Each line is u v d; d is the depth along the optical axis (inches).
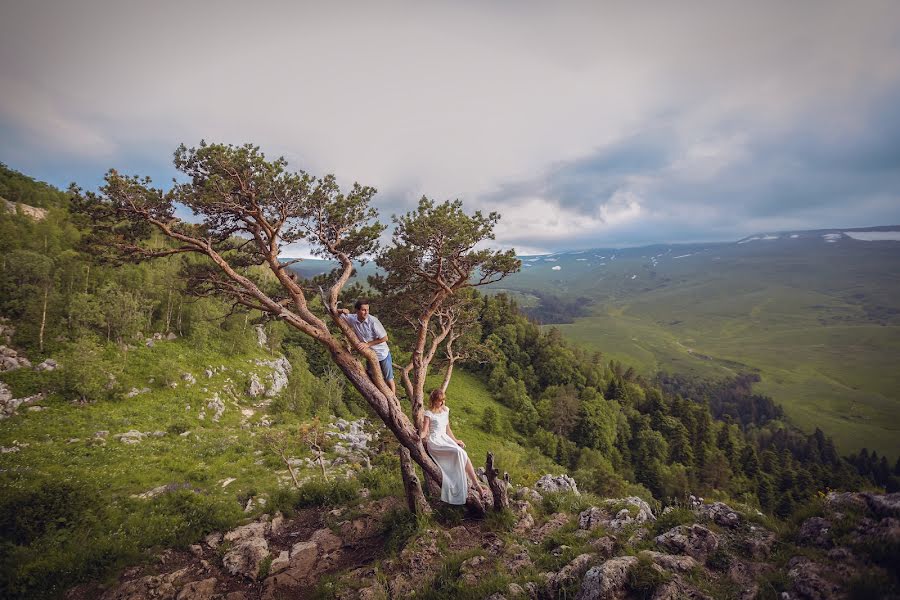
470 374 3831.2
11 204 2842.0
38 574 325.1
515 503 401.7
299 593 309.0
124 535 409.1
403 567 304.2
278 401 2081.7
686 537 276.8
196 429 1539.1
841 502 246.7
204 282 378.6
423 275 475.2
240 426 1733.5
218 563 353.1
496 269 486.6
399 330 580.7
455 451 351.6
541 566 280.5
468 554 302.7
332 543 367.9
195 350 2219.5
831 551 211.6
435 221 418.9
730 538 266.8
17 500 474.9
